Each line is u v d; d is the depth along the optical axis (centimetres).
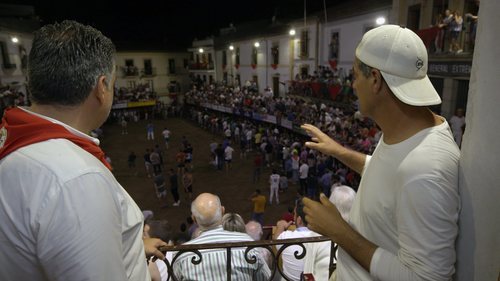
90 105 124
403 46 126
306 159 1536
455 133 1143
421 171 115
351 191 282
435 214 111
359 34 2019
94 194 105
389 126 134
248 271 223
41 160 105
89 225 101
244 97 2827
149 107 3675
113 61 129
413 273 113
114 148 2434
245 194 1500
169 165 1981
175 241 703
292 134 2081
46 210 100
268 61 3044
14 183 104
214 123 2748
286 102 2297
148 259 188
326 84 2044
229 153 1800
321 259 271
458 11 1268
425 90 127
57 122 116
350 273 148
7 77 2377
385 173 130
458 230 123
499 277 103
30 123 112
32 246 103
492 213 109
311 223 143
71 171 104
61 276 100
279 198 1425
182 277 223
